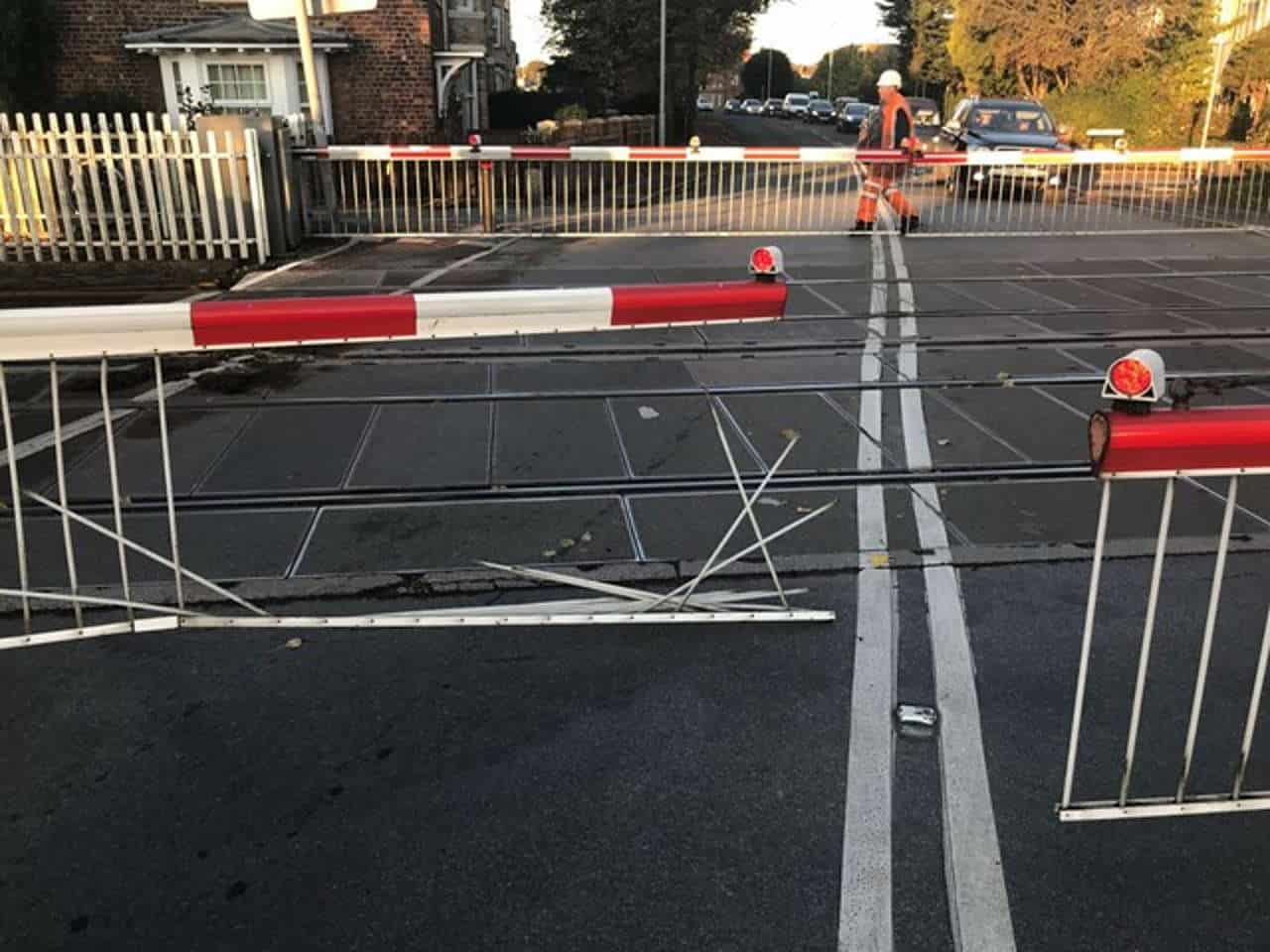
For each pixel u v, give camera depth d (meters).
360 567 4.56
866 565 4.59
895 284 10.27
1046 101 34.59
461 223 14.55
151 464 5.65
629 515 5.08
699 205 16.66
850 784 3.18
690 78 34.94
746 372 7.29
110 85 19.47
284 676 3.75
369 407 6.57
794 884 2.79
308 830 2.98
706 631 4.07
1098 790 3.15
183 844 2.93
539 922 2.66
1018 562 4.62
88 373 7.11
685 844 2.94
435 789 3.15
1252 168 19.22
